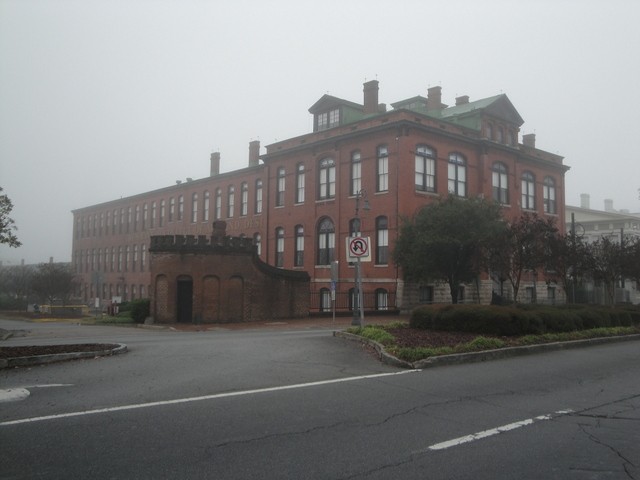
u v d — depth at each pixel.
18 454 5.33
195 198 53.00
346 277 33.69
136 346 13.28
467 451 5.65
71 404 7.27
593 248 22.30
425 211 26.58
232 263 25.66
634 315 19.53
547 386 9.16
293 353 12.13
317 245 36.28
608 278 22.11
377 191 32.41
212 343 14.00
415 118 32.03
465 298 33.06
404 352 11.05
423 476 4.95
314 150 36.78
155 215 59.28
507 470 5.13
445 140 33.53
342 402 7.62
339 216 34.59
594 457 5.53
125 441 5.75
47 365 10.34
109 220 68.62
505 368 10.88
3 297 58.62
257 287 26.34
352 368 10.38
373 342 12.87
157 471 4.94
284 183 39.53
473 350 11.92
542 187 41.09
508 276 19.70
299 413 6.97
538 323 14.68
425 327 15.52
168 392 8.05
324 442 5.84
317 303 35.72
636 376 10.30
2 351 11.16
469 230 24.44
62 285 49.22
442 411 7.27
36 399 7.55
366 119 33.53
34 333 21.17
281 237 39.59
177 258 25.14
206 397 7.75
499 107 37.66
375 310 29.56
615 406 7.78
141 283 60.12
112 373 9.52
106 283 67.62
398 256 27.16
